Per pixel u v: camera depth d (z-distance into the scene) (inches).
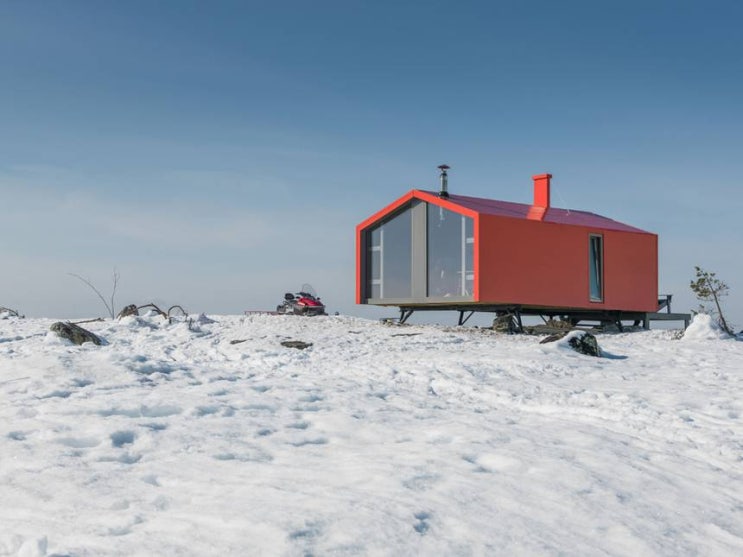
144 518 152.0
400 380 396.8
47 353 389.4
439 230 748.0
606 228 812.0
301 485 176.6
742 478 207.9
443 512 158.6
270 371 443.5
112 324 727.7
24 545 131.9
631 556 142.1
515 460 205.3
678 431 263.6
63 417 255.1
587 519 160.6
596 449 227.1
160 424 249.6
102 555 131.0
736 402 323.6
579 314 871.7
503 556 137.3
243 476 186.2
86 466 194.7
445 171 777.6
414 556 134.1
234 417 267.0
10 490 172.6
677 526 161.3
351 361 492.7
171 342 633.0
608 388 364.8
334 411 286.7
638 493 182.2
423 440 236.1
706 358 500.1
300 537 138.9
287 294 1007.6
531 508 165.3
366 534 142.1
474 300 703.1
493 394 348.5
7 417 257.1
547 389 359.3
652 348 577.3
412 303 770.2
